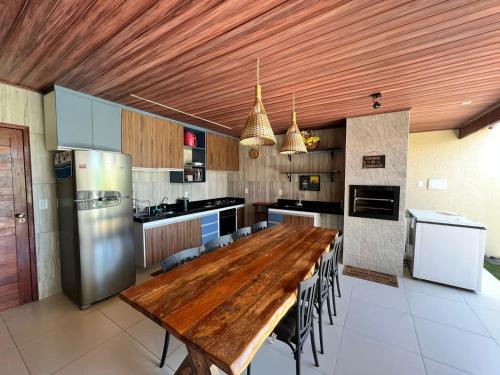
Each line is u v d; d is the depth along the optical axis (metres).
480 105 2.80
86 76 2.10
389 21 1.31
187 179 4.11
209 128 4.37
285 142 2.06
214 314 1.08
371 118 3.25
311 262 1.73
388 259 3.25
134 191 3.56
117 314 2.29
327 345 1.88
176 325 1.00
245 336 0.93
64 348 1.82
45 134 2.53
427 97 2.54
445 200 4.20
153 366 1.67
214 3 1.18
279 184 4.86
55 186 2.63
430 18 1.28
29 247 2.47
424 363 1.70
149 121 3.30
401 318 2.25
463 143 4.05
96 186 2.43
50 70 1.98
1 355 1.75
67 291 2.59
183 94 2.55
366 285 2.92
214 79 2.14
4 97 2.26
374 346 1.87
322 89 2.34
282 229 2.77
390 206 3.25
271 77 2.07
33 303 2.46
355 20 1.31
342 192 4.15
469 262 2.78
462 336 1.99
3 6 1.21
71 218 2.38
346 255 3.54
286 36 1.47
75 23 1.36
